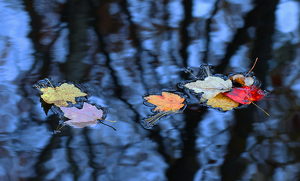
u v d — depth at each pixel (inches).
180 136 93.0
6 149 91.8
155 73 98.0
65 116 93.9
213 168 91.4
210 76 97.2
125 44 101.4
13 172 90.8
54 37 101.8
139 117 94.0
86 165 91.3
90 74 97.7
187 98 95.6
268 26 103.6
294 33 102.3
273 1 107.7
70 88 96.0
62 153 91.8
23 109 94.3
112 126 93.4
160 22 104.7
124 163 91.5
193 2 108.3
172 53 100.3
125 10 106.7
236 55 99.9
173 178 90.8
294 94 95.7
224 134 93.1
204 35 102.7
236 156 92.0
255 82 96.8
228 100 95.3
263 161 91.7
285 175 91.0
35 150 91.9
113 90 96.3
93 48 100.8
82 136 92.7
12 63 98.3
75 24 103.9
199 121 93.9
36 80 96.7
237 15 105.7
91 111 94.3
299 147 92.4
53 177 90.7
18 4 106.6
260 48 100.7
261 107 94.8
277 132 93.2
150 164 91.5
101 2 108.0
